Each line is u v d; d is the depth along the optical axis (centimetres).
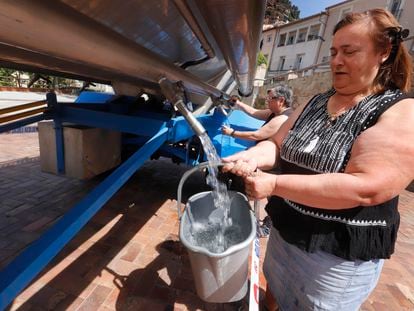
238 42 145
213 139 310
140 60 117
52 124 257
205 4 98
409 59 95
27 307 167
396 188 80
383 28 89
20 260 90
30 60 136
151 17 135
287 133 136
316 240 109
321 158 104
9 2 54
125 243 244
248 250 106
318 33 2225
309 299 124
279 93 290
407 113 82
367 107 95
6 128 209
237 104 375
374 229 100
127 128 229
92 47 87
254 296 105
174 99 148
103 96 371
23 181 349
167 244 248
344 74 99
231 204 124
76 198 312
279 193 94
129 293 187
